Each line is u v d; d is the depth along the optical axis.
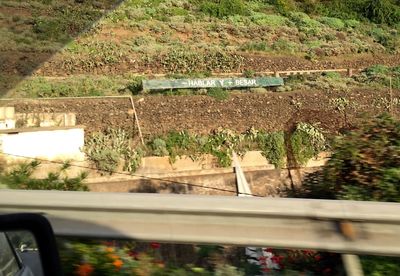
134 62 26.27
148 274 4.21
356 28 40.03
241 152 17.12
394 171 5.33
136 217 3.69
